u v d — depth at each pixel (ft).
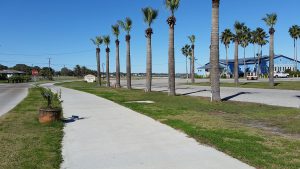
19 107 70.69
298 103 77.36
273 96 100.12
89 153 30.63
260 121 49.67
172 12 107.96
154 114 56.39
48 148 32.19
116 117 53.62
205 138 35.27
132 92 128.06
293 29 369.71
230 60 410.31
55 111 46.73
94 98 95.04
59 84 247.91
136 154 29.94
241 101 84.43
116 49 179.93
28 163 26.99
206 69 434.30
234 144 32.22
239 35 189.78
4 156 29.12
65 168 26.18
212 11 82.84
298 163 25.81
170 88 109.19
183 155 29.12
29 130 41.88
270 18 158.81
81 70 592.19
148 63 132.67
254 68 393.50
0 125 45.62
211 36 83.35
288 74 321.32
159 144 33.53
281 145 31.83
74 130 42.16
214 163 26.45
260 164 25.66
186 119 49.44
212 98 83.66
